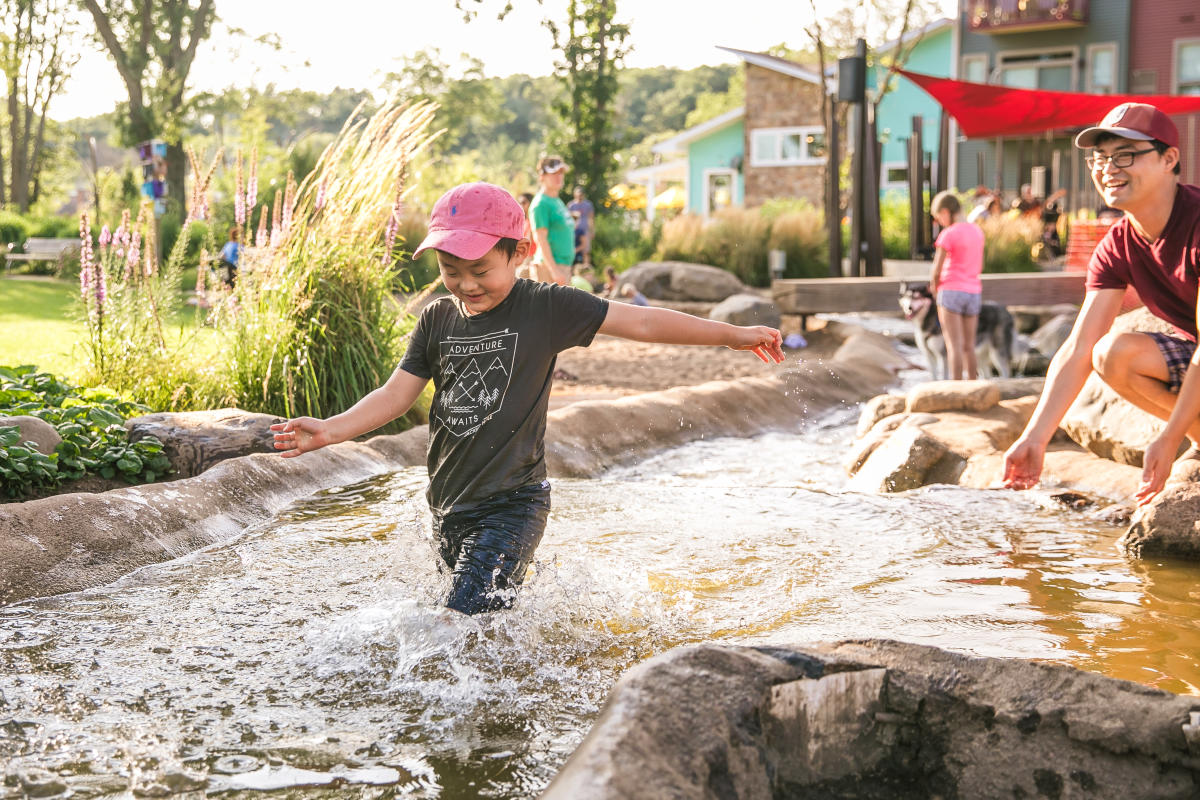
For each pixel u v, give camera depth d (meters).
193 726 2.31
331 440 2.96
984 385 6.51
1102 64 29.75
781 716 1.78
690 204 38.12
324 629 2.90
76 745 2.21
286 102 41.81
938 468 5.44
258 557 3.68
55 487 4.54
